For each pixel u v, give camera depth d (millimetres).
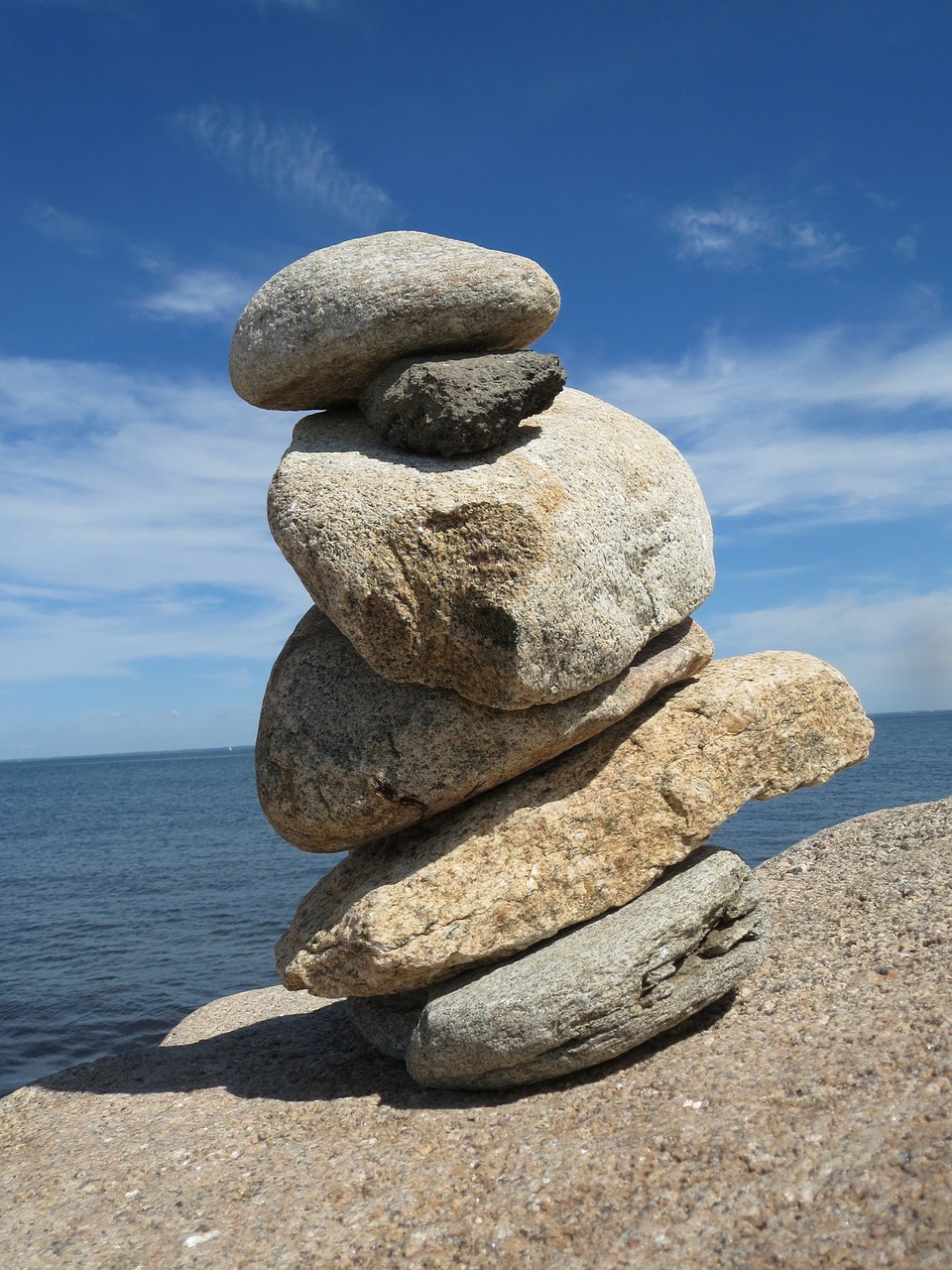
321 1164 428
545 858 494
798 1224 331
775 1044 456
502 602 453
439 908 481
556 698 475
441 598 457
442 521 453
